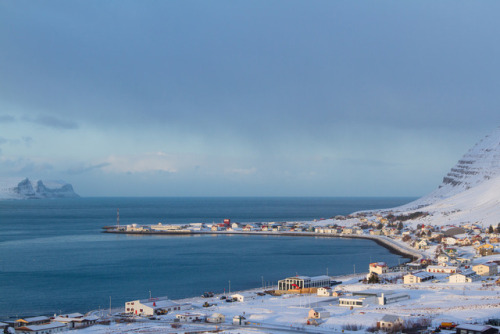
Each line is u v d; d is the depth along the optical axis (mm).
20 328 164250
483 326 145625
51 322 174875
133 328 165125
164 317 185750
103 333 157625
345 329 158375
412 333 149500
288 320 172625
